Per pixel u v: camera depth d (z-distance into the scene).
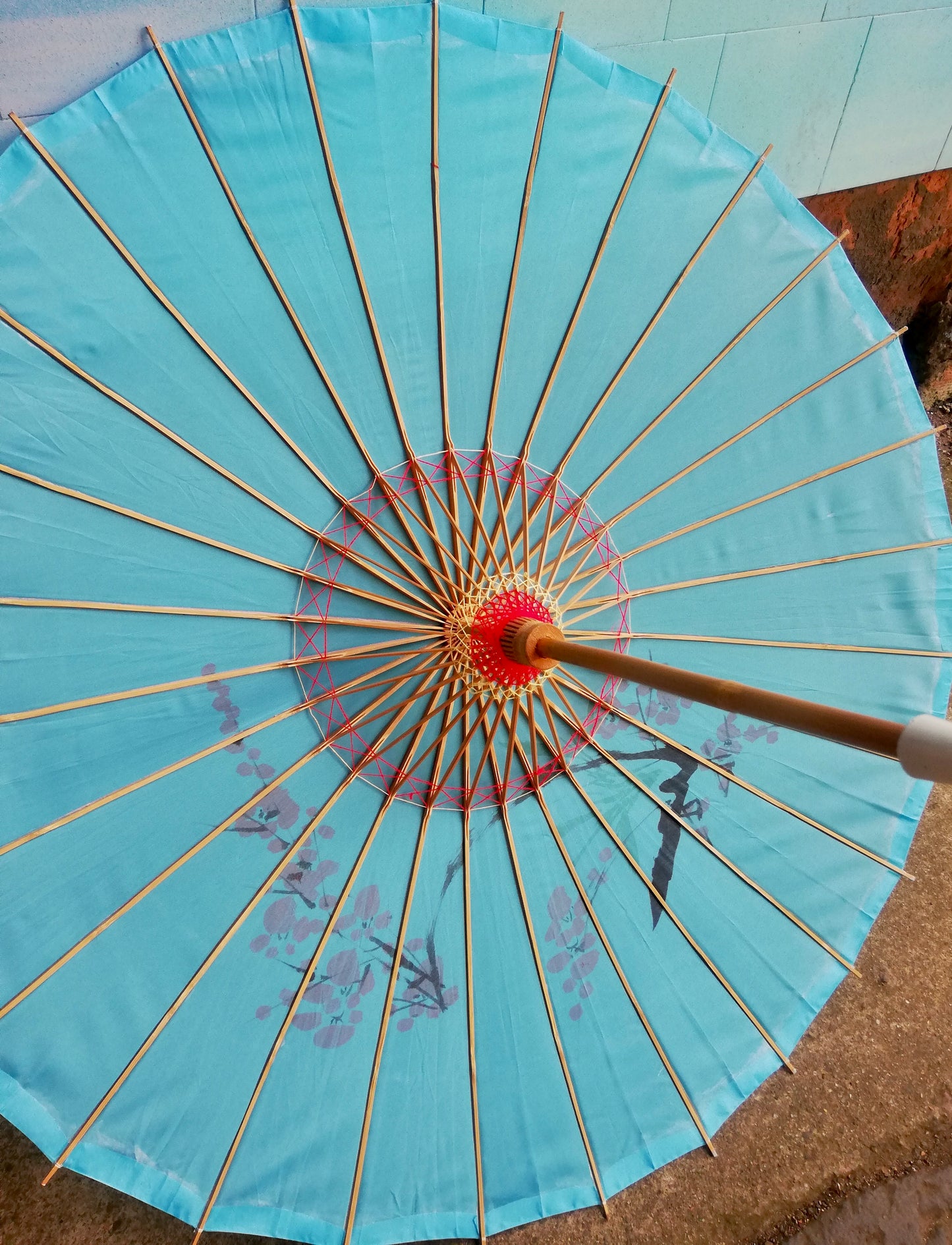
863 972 3.21
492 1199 2.27
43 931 1.89
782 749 2.43
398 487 2.00
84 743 1.87
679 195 2.24
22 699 1.82
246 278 1.89
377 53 1.97
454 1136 2.22
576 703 2.21
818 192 3.30
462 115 2.03
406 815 2.11
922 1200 2.99
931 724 1.14
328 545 1.96
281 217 1.91
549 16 2.53
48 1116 1.93
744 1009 2.44
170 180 1.85
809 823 2.47
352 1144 2.15
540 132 2.09
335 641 1.99
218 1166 2.06
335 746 2.03
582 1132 2.31
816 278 2.40
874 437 2.47
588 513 2.18
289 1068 2.08
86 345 1.81
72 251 1.80
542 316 2.11
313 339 1.93
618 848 2.29
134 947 1.95
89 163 1.81
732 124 2.98
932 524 2.55
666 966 2.36
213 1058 2.03
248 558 1.92
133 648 1.87
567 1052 2.29
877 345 2.46
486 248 2.06
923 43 3.07
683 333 2.24
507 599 2.05
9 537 1.79
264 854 2.01
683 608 2.31
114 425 1.83
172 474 1.87
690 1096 2.41
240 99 1.89
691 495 2.28
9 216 1.77
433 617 2.02
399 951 2.13
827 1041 3.11
